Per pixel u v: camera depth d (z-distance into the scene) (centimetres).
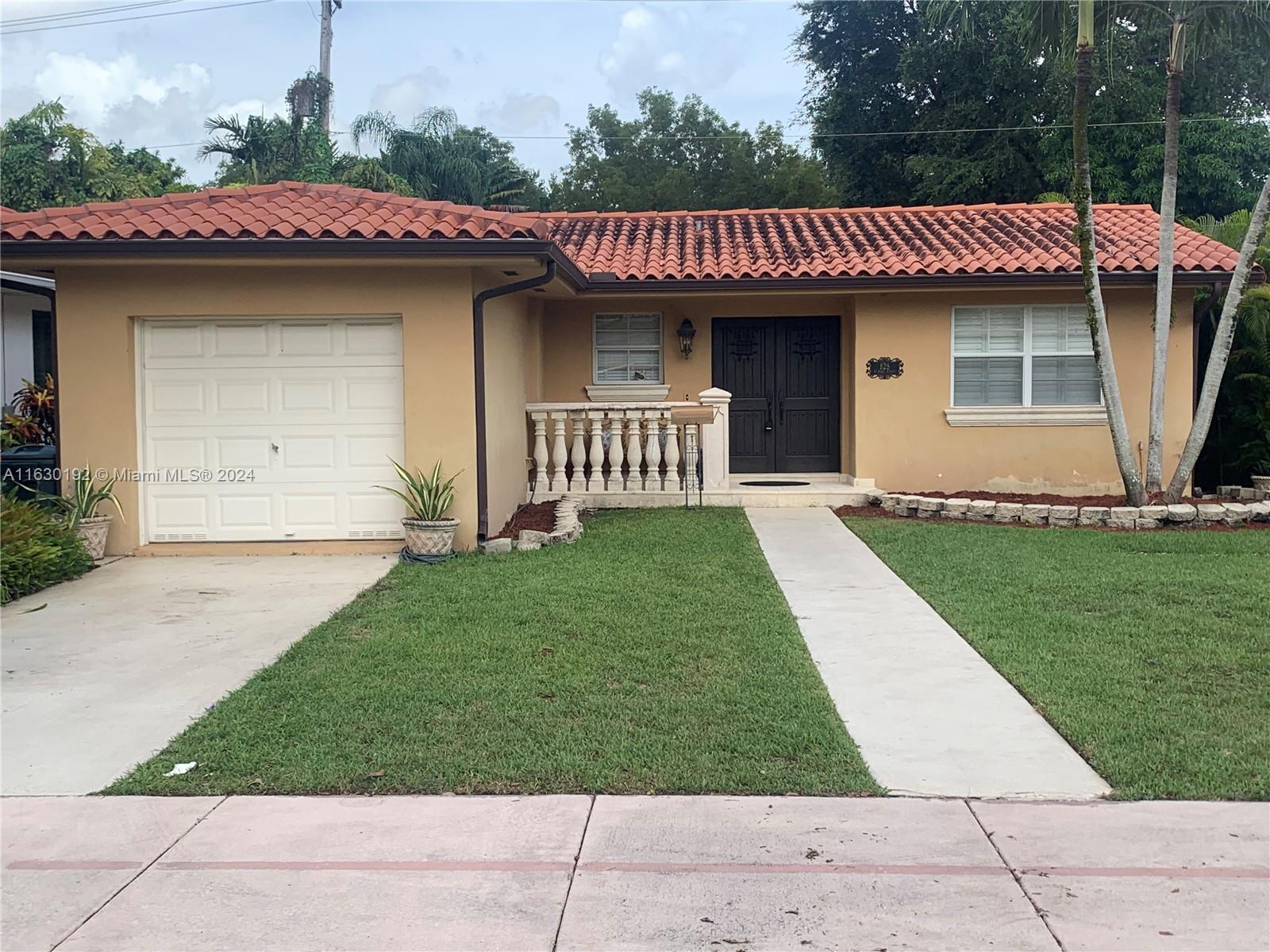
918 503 1276
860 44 3164
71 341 1058
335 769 523
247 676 677
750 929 384
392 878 423
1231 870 421
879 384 1400
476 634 747
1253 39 1161
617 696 620
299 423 1080
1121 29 1756
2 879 426
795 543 1106
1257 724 566
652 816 473
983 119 2838
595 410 1365
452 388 1058
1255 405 1452
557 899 406
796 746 545
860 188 3244
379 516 1085
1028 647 708
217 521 1085
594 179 4425
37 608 859
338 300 1055
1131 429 1390
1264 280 1355
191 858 441
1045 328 1395
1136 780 501
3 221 1005
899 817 470
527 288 1063
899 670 676
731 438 1547
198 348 1077
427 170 3144
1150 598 834
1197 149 2525
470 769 520
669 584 895
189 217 1022
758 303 1514
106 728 590
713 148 4447
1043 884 413
